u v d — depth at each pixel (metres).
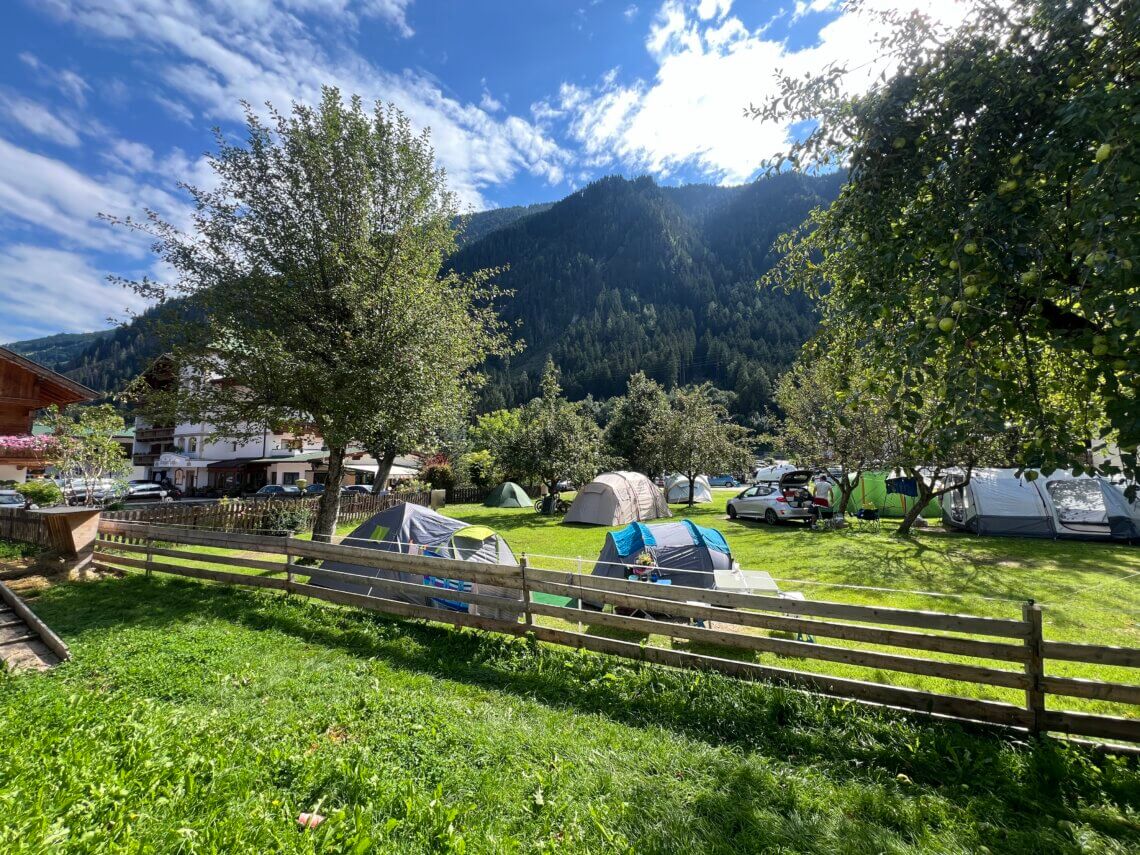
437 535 8.67
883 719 4.36
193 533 9.52
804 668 6.04
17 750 3.38
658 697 4.87
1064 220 2.47
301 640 6.50
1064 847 2.89
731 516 21.92
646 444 29.25
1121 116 2.12
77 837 2.55
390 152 11.19
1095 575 10.09
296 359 9.62
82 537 10.30
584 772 3.67
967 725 4.24
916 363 2.62
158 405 10.11
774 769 3.78
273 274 10.38
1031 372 2.75
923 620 4.45
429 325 10.31
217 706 4.60
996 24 2.71
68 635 6.52
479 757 3.81
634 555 7.80
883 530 16.48
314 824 2.94
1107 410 2.19
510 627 6.36
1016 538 14.62
